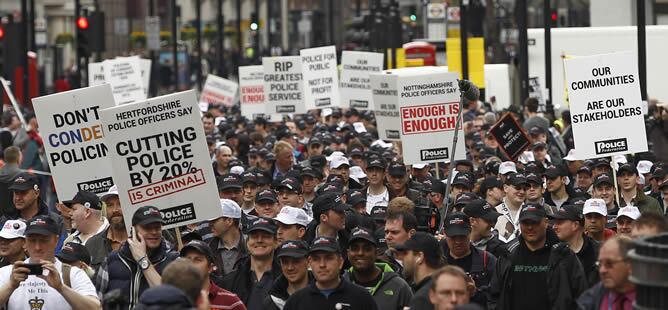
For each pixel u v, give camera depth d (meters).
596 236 23.02
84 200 23.56
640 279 13.23
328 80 52.09
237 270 21.36
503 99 67.19
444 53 81.94
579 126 27.88
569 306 19.94
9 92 49.97
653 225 16.73
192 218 21.66
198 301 15.00
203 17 165.88
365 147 41.12
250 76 57.16
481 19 63.25
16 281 18.72
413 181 31.89
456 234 21.30
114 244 23.45
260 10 162.25
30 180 25.97
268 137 45.03
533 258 20.19
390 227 20.92
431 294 16.06
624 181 28.88
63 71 104.81
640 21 42.06
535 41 61.44
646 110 40.47
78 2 73.50
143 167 21.58
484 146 38.53
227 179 27.91
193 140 21.58
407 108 30.44
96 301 19.19
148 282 19.41
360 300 18.67
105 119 21.50
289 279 19.73
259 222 21.02
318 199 22.94
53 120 24.69
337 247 18.64
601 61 27.69
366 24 81.75
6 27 63.25
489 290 20.81
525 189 26.59
